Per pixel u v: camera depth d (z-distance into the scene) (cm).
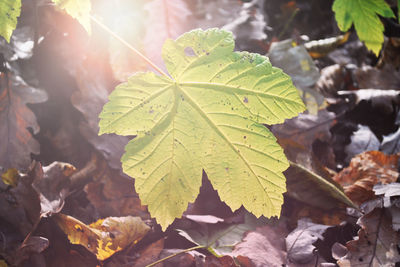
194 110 43
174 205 44
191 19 65
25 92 55
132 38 60
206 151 43
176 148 43
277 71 42
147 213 53
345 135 65
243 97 42
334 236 52
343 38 83
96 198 54
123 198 54
